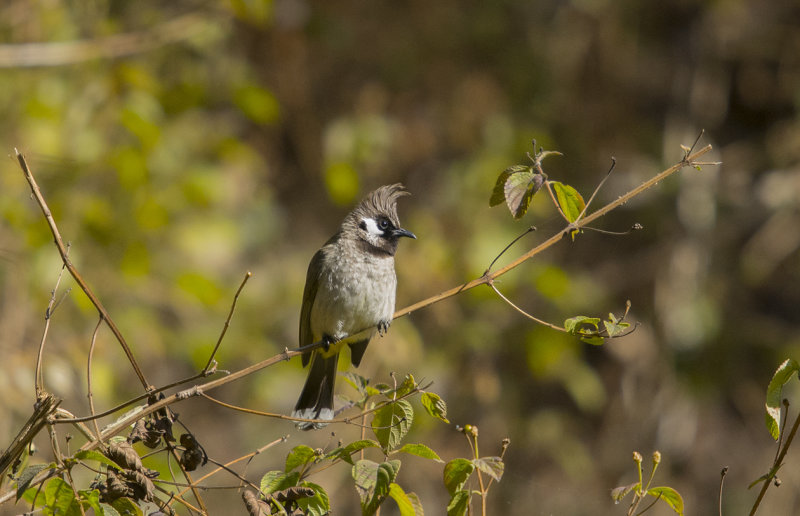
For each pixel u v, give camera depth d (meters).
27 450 4.62
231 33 12.75
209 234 11.49
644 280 14.02
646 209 14.17
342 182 11.56
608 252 14.11
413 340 11.80
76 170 9.73
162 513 4.47
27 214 9.41
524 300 12.84
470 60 14.47
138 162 9.78
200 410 13.18
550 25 14.53
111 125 10.46
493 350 12.76
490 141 13.45
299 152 14.91
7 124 9.78
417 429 11.97
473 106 14.09
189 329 11.40
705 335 13.73
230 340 11.37
